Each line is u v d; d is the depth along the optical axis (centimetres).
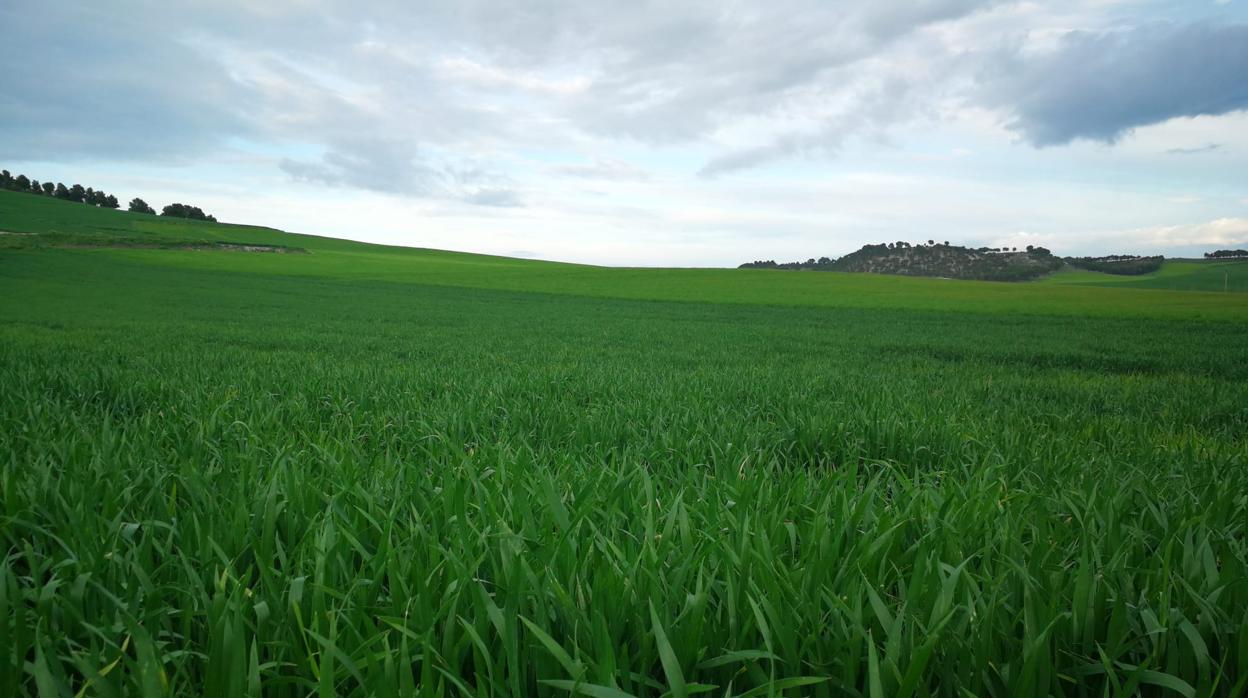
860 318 4397
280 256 10631
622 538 276
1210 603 207
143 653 164
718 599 223
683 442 508
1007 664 183
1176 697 184
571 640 189
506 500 299
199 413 602
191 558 246
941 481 401
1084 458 500
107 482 326
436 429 563
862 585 209
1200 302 6141
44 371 909
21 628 176
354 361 1395
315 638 179
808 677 167
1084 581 199
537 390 880
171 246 10312
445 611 199
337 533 259
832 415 621
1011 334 3180
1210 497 344
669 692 167
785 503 321
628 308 5138
